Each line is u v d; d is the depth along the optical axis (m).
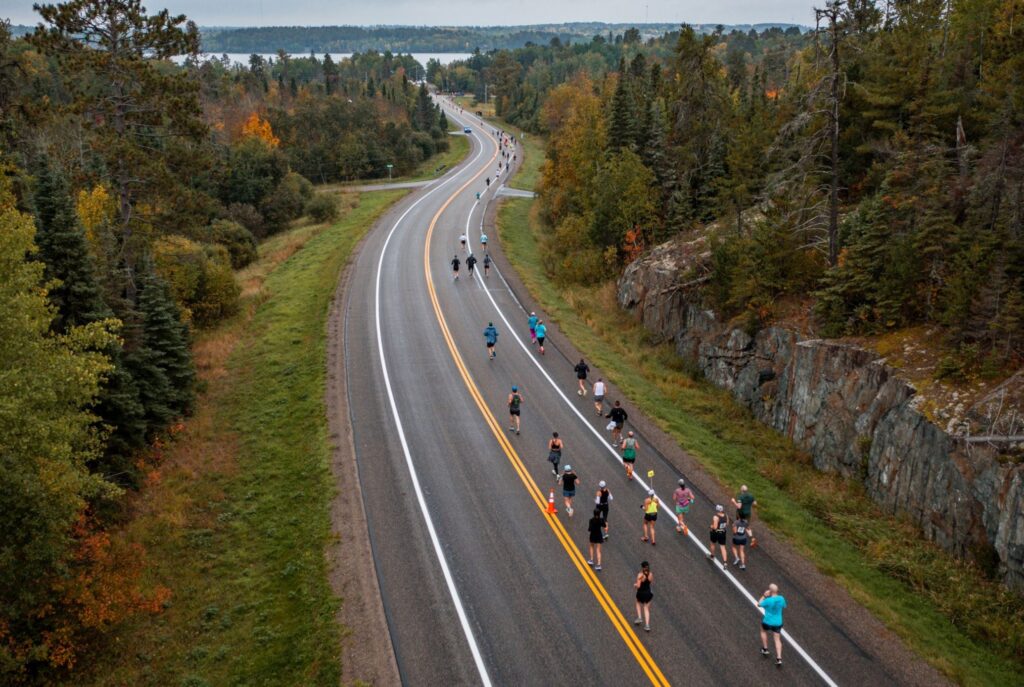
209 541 20.47
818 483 24.52
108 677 15.98
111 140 29.97
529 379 29.92
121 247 30.41
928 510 20.86
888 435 22.62
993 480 18.91
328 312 37.09
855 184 35.59
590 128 56.88
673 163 47.50
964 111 31.98
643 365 33.78
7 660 14.80
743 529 18.56
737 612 16.91
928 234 24.20
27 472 14.35
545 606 16.91
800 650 15.76
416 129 115.50
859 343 25.33
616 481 22.62
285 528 20.58
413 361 31.30
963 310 21.98
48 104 29.19
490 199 68.50
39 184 22.17
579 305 41.12
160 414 24.98
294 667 15.49
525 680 14.73
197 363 31.92
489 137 126.38
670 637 15.99
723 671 15.05
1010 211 22.36
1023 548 17.80
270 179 73.81
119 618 16.91
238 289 39.34
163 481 23.06
